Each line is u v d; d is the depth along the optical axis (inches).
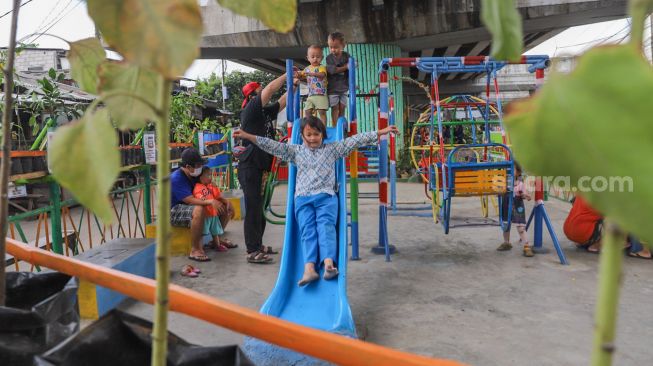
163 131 26.7
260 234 190.7
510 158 193.2
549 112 15.0
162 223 27.5
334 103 212.2
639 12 16.0
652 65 15.2
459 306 141.6
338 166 164.6
